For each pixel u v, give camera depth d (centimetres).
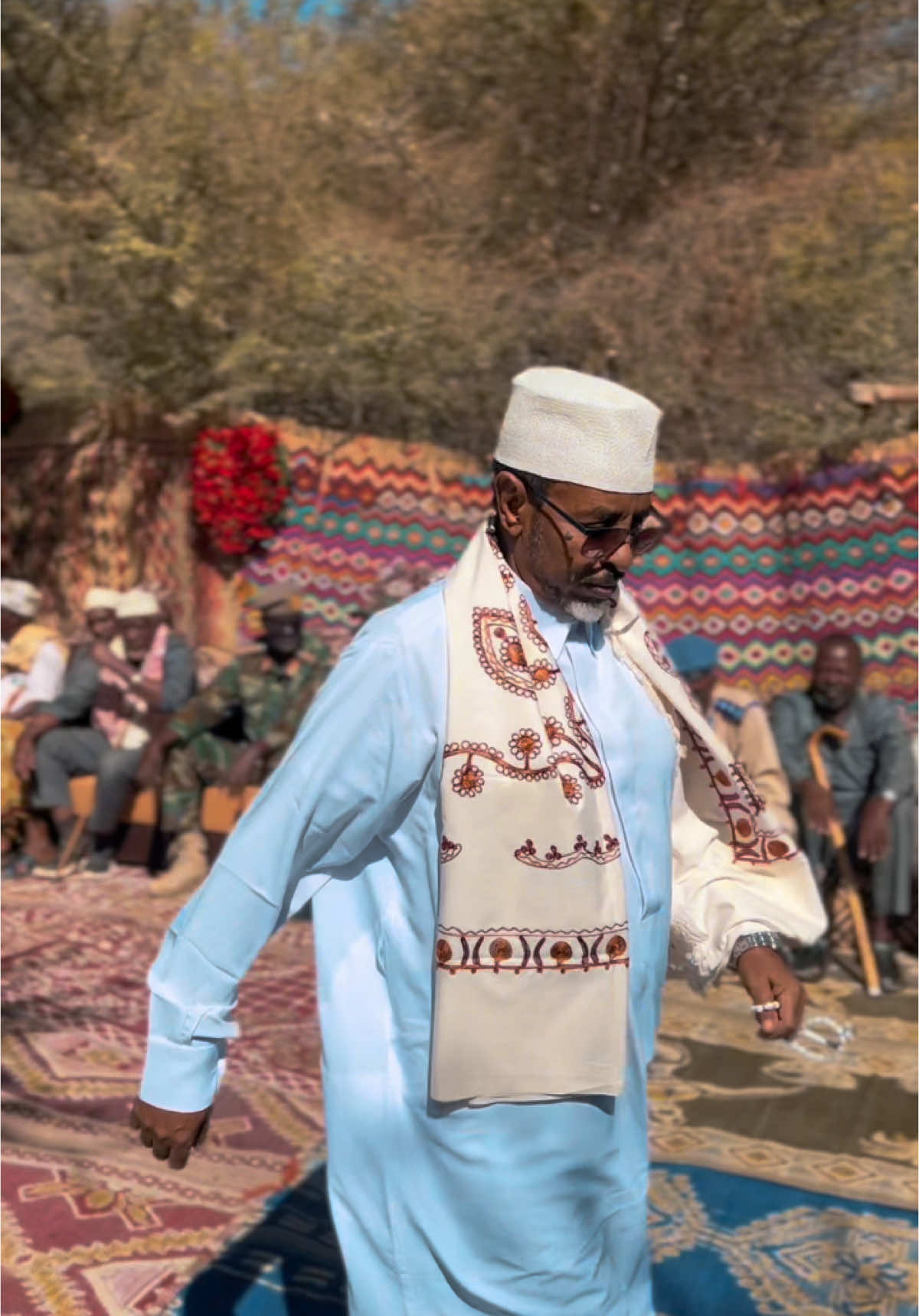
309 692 609
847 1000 484
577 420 184
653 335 872
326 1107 201
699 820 224
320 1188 327
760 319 856
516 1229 189
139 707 652
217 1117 372
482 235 970
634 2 920
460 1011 183
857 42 950
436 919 187
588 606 193
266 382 823
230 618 780
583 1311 196
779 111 967
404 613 189
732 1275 292
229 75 886
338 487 771
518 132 978
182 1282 283
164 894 607
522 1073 184
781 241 854
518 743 183
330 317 834
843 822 517
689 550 701
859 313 841
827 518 669
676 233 888
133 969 507
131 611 656
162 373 810
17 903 595
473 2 948
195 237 810
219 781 608
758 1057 424
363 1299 200
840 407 805
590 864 184
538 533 189
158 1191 324
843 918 526
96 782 641
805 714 522
